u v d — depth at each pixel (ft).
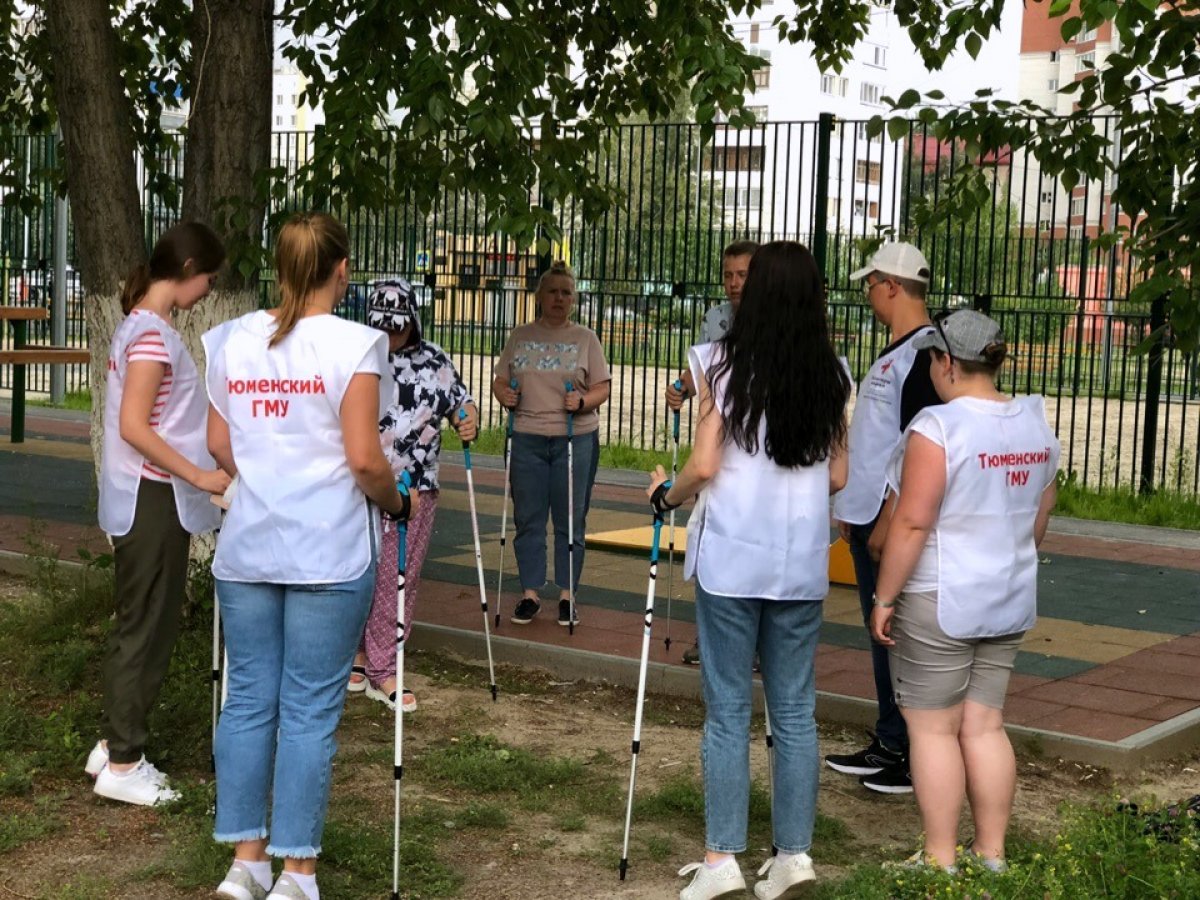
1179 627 28.45
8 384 78.59
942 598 15.02
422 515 22.41
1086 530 41.19
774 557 14.96
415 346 22.34
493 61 23.48
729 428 14.97
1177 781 19.83
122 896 14.94
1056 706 22.24
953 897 13.78
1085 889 13.87
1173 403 81.51
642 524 39.68
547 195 25.30
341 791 18.37
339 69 24.50
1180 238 20.42
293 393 13.96
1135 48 21.31
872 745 19.51
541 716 22.17
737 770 15.07
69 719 19.72
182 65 31.65
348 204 25.44
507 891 15.39
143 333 16.94
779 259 15.02
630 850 16.66
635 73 32.58
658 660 24.36
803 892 15.29
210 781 18.28
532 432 26.89
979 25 23.91
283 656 14.40
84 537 34.35
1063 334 46.14
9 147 34.19
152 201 54.85
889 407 18.15
